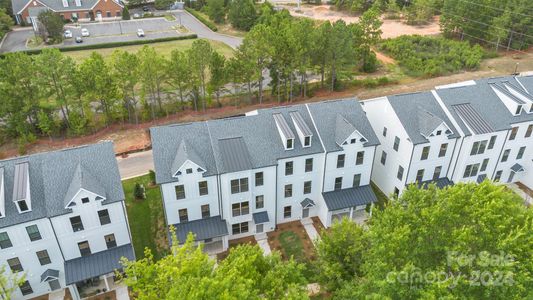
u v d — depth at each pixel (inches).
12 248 1508.4
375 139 1936.5
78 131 2635.3
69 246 1605.6
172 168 1697.8
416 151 1931.6
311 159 1883.6
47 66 2447.1
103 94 2596.0
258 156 1802.4
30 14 4997.5
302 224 2017.7
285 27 3070.9
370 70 3740.2
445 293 1011.9
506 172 2224.4
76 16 5354.3
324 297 1616.6
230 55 4097.0
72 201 1513.3
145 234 1931.6
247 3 4975.4
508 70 3705.7
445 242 1155.3
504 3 4104.3
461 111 2011.6
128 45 4463.6
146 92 2832.2
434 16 5467.5
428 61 3727.9
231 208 1808.6
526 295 1075.9
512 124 2036.2
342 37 3029.0
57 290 1674.5
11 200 1501.0
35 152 2556.6
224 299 938.7
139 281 1159.6
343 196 1978.3
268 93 3245.6
